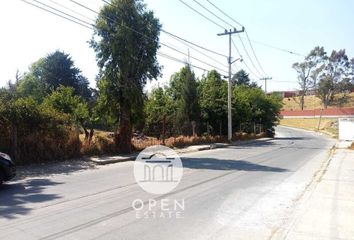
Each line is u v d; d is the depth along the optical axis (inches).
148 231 253.9
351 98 4151.1
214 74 1681.8
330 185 433.4
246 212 311.4
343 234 244.5
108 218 284.5
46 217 286.2
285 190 414.9
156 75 868.0
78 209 311.9
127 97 813.2
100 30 824.9
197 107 1268.5
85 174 522.6
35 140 638.5
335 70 3858.3
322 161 748.0
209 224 273.3
